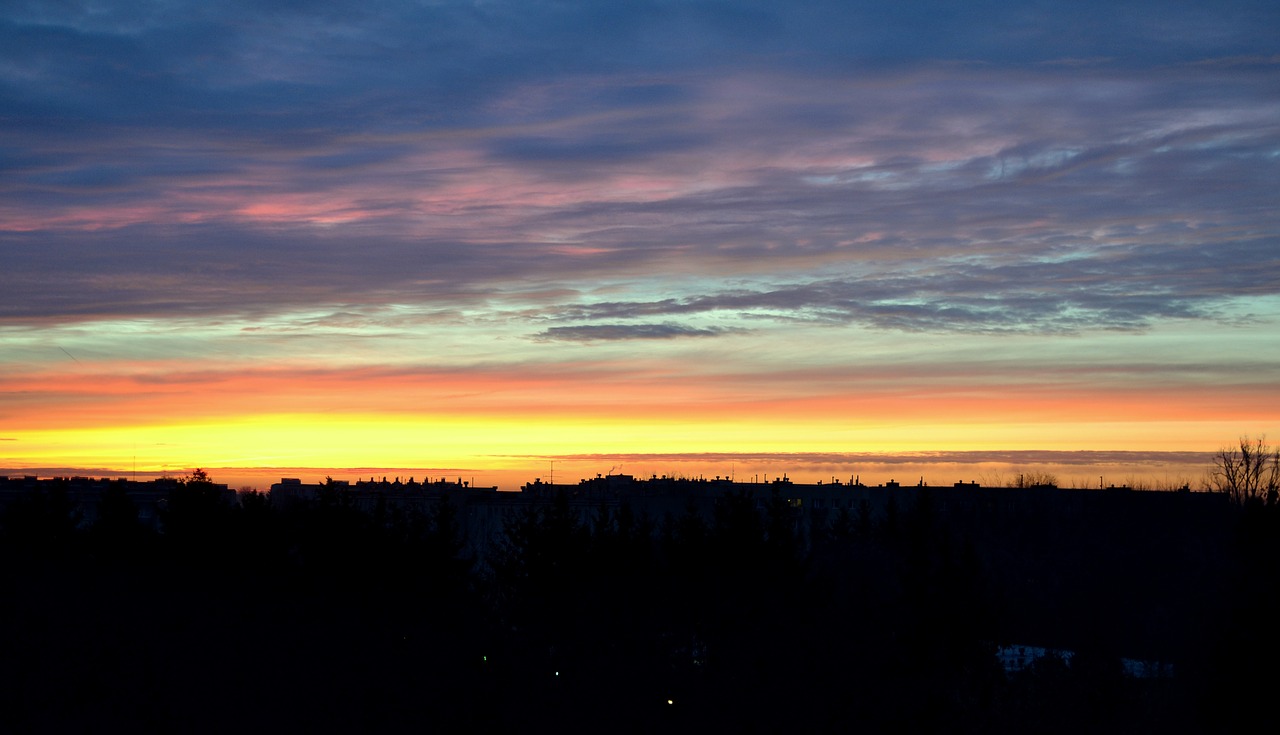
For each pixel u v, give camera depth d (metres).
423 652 55.81
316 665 54.06
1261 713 44.00
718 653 53.88
